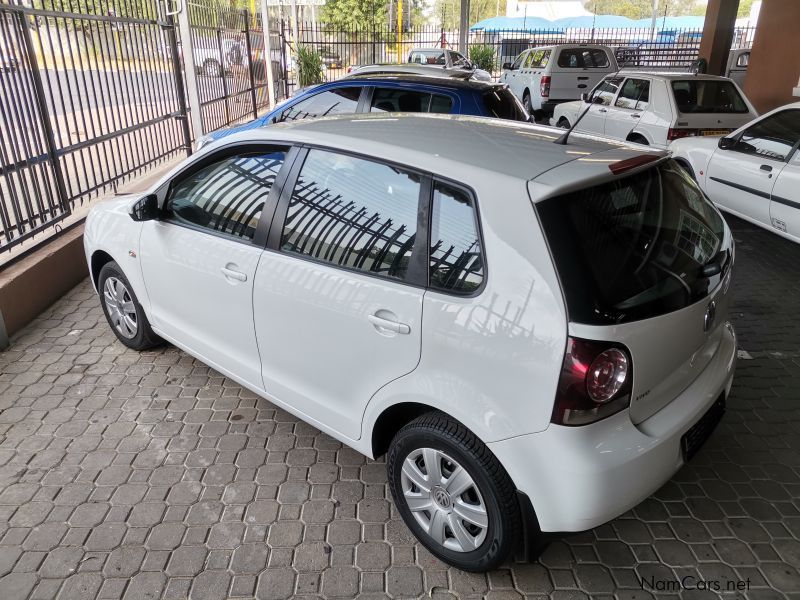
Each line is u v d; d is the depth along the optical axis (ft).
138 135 23.93
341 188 8.87
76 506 9.48
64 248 17.17
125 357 13.80
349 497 9.79
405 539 8.98
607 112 31.68
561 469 6.84
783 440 11.21
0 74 14.67
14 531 9.00
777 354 14.20
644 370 7.16
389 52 78.43
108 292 13.85
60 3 17.28
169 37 24.35
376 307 8.11
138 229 12.14
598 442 6.89
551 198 7.06
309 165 9.35
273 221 9.60
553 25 103.60
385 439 9.07
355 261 8.50
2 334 13.91
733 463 10.62
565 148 8.38
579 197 7.25
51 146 16.69
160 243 11.53
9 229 14.97
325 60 68.59
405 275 7.92
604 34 111.55
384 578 8.32
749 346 14.58
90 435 11.14
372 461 10.64
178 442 11.01
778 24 37.50
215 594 8.05
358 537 9.01
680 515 9.48
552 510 7.06
